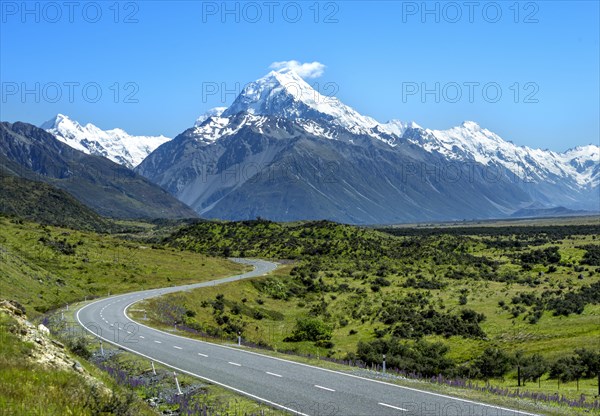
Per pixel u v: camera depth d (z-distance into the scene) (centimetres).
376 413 2217
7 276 7962
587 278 11438
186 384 2806
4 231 12044
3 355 1886
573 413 2280
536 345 6550
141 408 1953
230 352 3819
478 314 8488
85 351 3506
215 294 9750
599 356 5103
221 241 19500
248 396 2519
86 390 1788
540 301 9056
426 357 6094
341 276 12762
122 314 6397
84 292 9388
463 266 13662
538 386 4509
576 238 19975
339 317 9162
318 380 2862
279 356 3669
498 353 5712
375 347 6425
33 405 1527
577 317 7881
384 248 16738
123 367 3281
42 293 8200
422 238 18512
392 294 10519
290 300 10762
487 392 2677
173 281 11425
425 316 8719
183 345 4156
